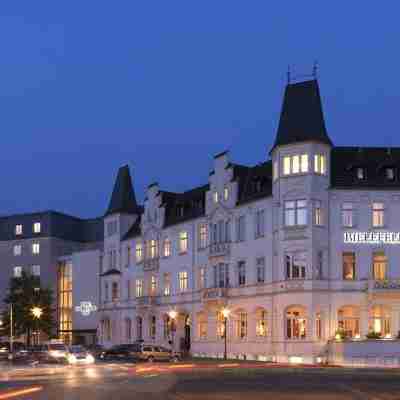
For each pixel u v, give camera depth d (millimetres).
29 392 31516
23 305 99062
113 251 99938
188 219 84125
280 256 69188
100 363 65938
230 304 76125
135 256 95062
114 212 99875
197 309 81438
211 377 43188
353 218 69250
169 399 28203
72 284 112188
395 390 33156
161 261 88812
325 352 66375
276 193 70438
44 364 63750
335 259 68562
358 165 70500
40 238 117750
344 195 69375
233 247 76688
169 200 91500
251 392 31938
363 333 67625
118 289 97938
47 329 101500
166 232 88500
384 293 67062
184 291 84125
